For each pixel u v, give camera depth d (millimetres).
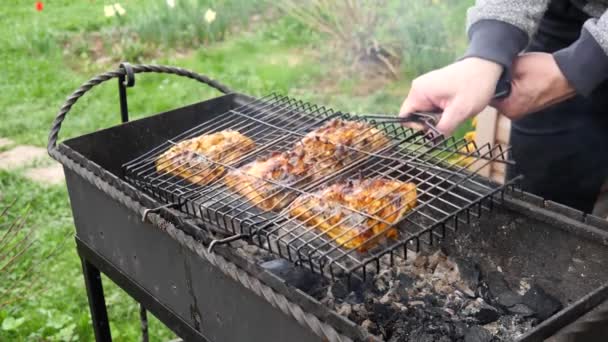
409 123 1693
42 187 4191
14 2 8555
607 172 2346
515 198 1624
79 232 2125
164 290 1764
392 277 1718
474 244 1771
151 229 1693
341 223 1533
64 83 6012
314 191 1704
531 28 1666
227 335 1564
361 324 1556
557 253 1571
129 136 2254
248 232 1611
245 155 2000
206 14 6172
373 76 5707
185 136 2369
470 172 1658
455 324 1548
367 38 5879
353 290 1645
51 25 7453
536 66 1630
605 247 1459
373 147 1832
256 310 1417
